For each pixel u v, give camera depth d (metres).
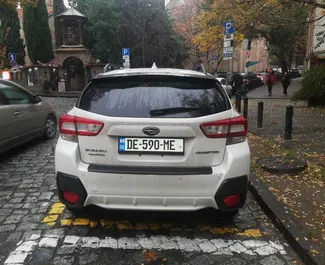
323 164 5.83
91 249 3.16
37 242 3.27
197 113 3.09
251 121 11.23
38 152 6.86
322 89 14.65
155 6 34.16
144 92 3.22
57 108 16.28
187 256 3.07
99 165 3.10
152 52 34.62
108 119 3.04
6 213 3.92
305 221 3.59
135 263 2.96
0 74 31.80
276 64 59.12
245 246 3.26
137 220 3.74
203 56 45.53
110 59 33.25
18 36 34.41
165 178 3.01
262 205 4.13
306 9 10.99
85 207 3.49
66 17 28.50
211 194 3.06
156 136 3.01
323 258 2.86
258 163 5.70
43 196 4.46
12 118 6.14
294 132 9.00
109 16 32.06
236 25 11.29
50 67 29.33
